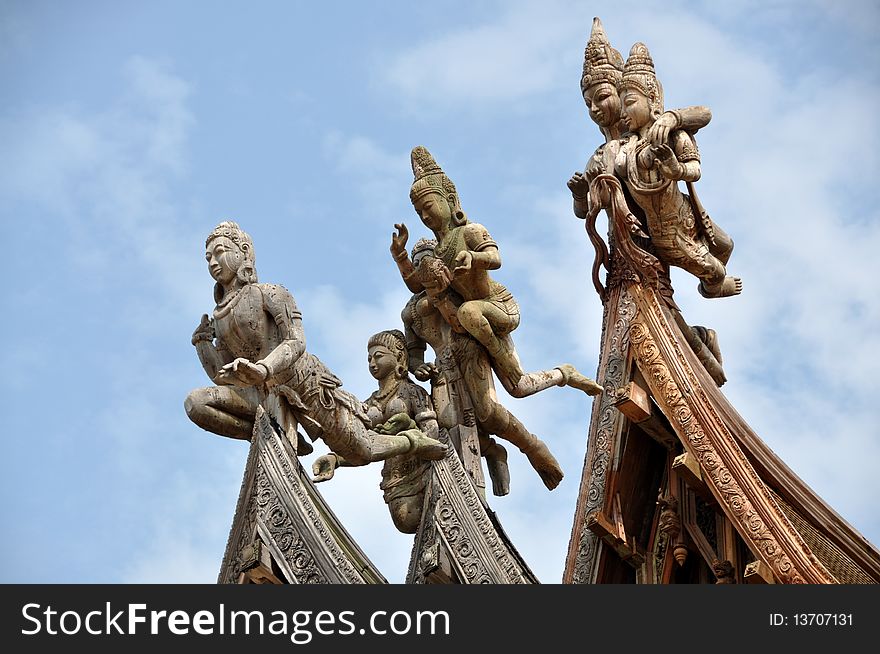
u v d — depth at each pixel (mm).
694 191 27266
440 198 25969
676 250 27219
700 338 27219
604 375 27156
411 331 26188
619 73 27703
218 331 24125
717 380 27297
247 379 23500
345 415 24047
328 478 23984
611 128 27625
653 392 26688
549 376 26141
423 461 25266
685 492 26812
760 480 26000
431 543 24250
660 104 27562
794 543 25625
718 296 27500
